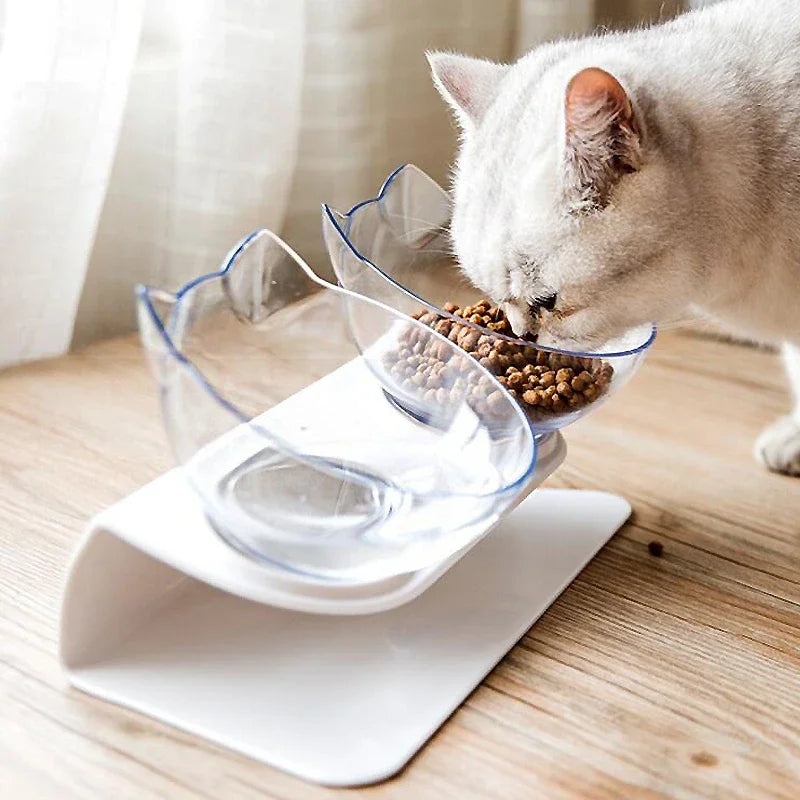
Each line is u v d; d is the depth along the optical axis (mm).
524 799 779
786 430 1254
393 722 836
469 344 991
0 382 1358
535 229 994
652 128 966
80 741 819
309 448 902
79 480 1159
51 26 1212
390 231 1109
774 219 1045
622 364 1000
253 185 1480
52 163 1269
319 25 1566
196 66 1422
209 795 775
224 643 910
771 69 1058
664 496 1183
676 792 787
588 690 889
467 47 1754
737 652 941
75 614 860
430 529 853
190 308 845
